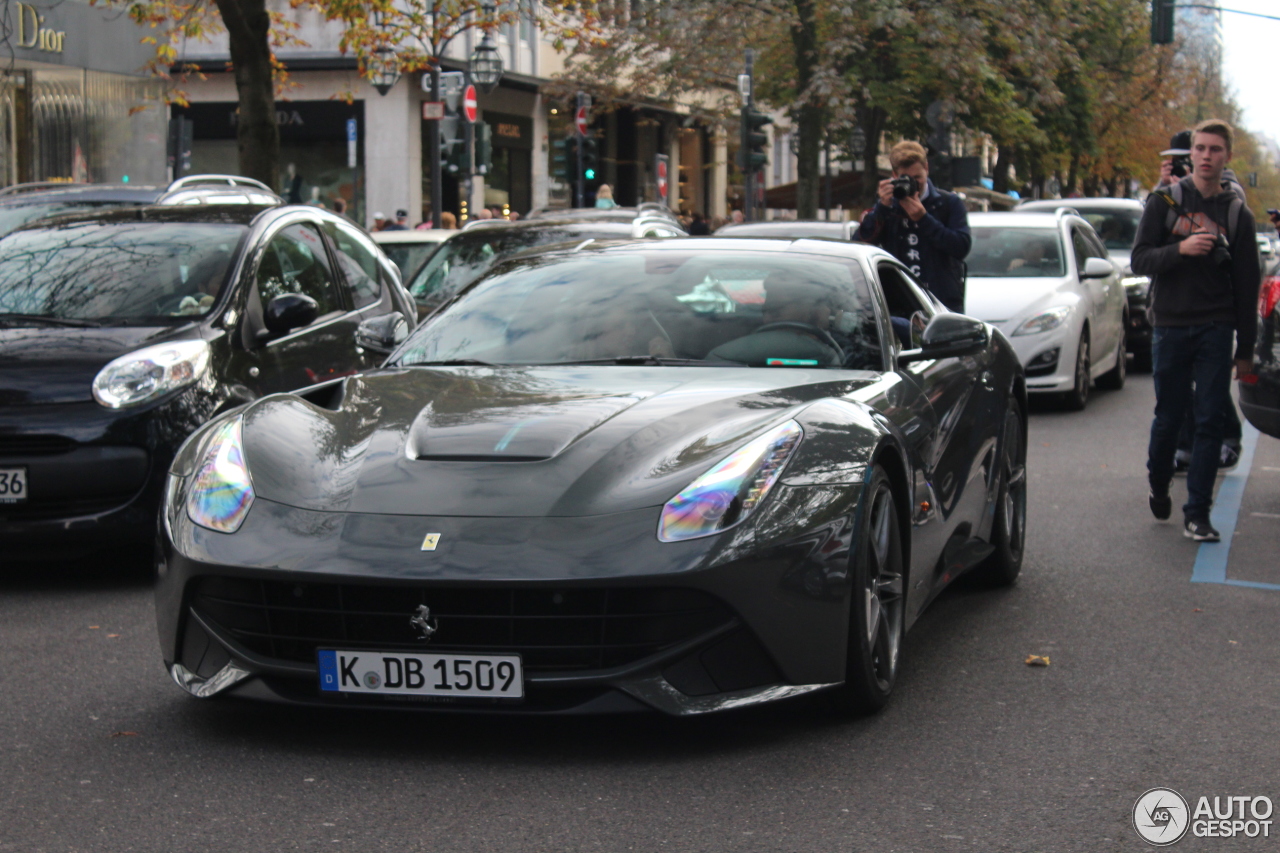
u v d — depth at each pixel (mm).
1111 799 4238
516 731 4852
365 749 4680
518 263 6574
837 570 4617
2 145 25797
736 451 4648
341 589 4406
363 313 9516
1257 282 8297
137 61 29219
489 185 41656
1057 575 7637
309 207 9688
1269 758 4637
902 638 5328
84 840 3906
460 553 4328
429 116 25375
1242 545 8422
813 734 4832
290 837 3922
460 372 5574
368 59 25125
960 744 4742
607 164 48906
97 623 6582
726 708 4414
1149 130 61156
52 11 26578
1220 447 8484
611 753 4629
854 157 39031
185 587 4656
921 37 35031
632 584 4289
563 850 3822
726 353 5707
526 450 4676
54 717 5070
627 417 4902
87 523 7219
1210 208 8328
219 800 4215
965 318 5969
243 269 8398
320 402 5504
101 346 7539
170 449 7355
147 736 4844
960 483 6289
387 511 4504
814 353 5723
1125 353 17953
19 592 7285
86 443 7207
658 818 4059
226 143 39531
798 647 4523
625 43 37844
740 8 35781
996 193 44562
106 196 14555
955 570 6203
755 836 3922
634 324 5883
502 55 41750
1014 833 3955
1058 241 16234
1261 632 6387
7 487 7180
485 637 4379
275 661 4555
